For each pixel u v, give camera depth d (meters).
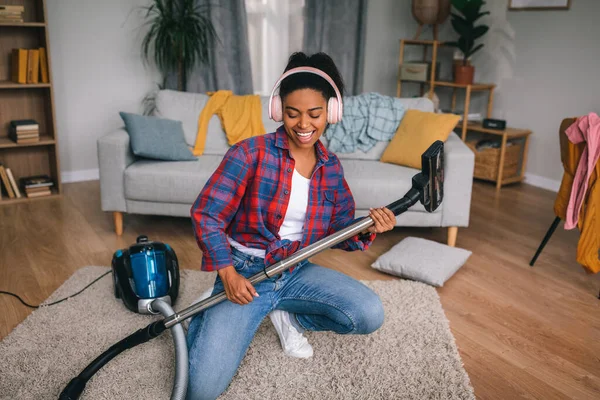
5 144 3.62
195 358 1.59
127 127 3.11
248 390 1.77
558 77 4.19
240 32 4.30
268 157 1.55
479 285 2.60
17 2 3.72
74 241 3.03
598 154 2.38
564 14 4.09
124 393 1.74
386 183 2.92
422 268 2.56
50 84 3.69
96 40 4.09
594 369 1.97
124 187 3.01
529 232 3.34
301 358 1.94
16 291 2.42
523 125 4.53
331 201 1.66
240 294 1.50
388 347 2.02
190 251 2.92
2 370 1.84
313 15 4.68
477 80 4.93
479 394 1.80
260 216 1.59
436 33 4.71
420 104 3.50
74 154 4.22
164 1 4.12
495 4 4.66
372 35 5.07
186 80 4.26
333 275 1.78
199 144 3.38
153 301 2.02
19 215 3.44
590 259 2.53
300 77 1.41
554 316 2.33
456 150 2.92
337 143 3.37
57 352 1.95
